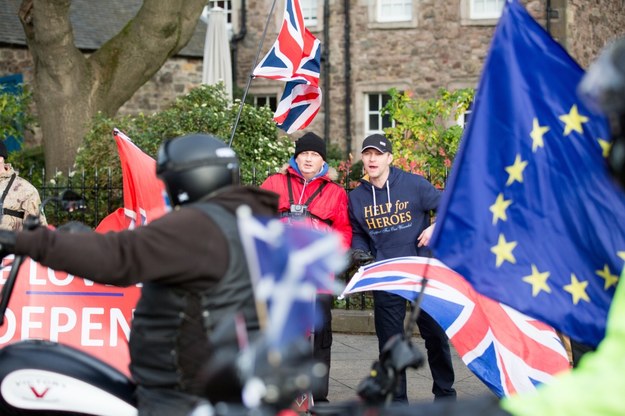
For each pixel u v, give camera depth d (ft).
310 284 7.39
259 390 7.25
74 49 52.95
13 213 25.52
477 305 18.86
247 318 10.53
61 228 13.92
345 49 80.33
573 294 12.78
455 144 45.70
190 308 10.71
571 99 13.07
